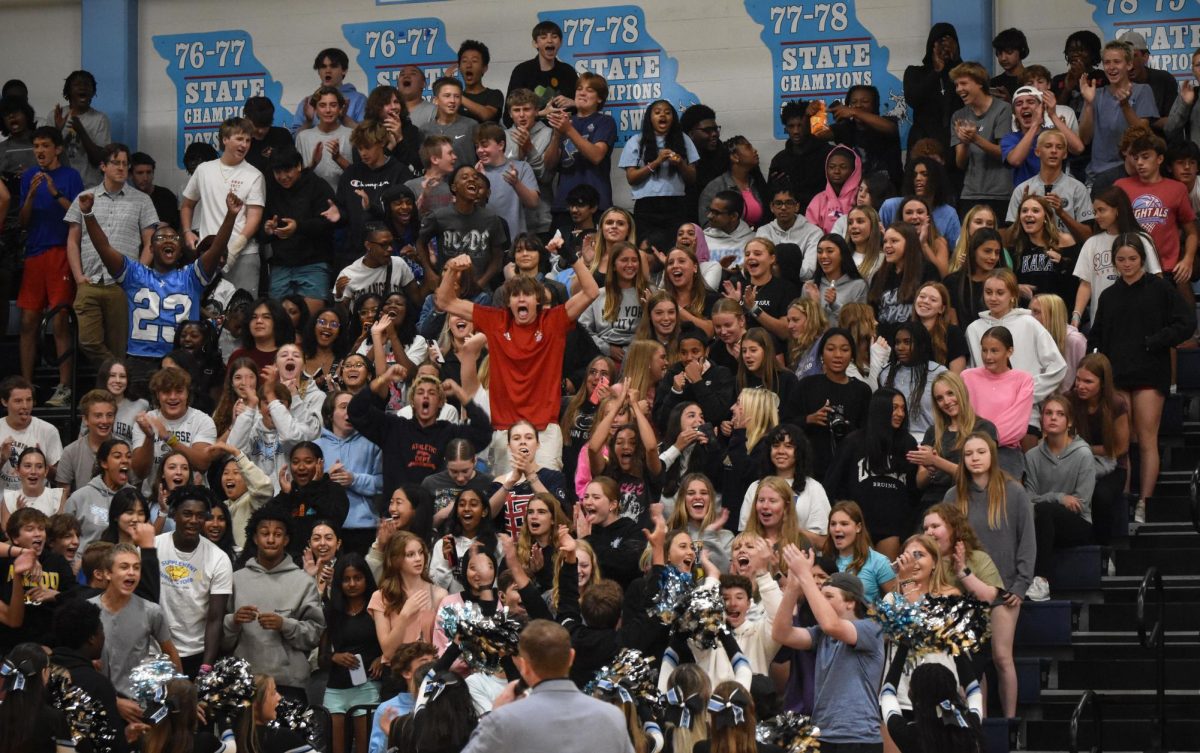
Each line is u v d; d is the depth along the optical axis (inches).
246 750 698.8
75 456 1011.3
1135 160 1071.0
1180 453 1003.3
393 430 949.2
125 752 721.6
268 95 1401.3
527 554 839.1
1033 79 1181.1
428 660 741.9
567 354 1035.9
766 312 1055.0
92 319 1163.3
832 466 906.7
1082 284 1033.5
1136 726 834.2
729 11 1326.3
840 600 726.5
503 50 1363.2
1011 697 828.6
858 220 1069.1
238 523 953.5
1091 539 908.0
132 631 805.2
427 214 1149.1
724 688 637.9
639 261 1058.7
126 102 1406.3
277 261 1179.9
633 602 764.0
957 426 902.4
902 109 1293.1
